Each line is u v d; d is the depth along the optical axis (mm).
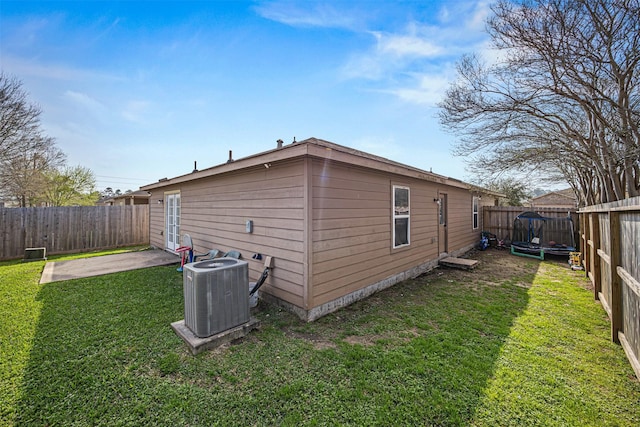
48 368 2537
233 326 3238
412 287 5520
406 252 6125
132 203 15758
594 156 6141
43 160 16516
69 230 9461
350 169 4527
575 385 2398
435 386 2369
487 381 2434
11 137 13023
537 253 8992
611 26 4289
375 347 3061
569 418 2014
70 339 3080
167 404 2115
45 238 9023
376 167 4719
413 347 3043
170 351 2879
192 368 2598
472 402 2164
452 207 8664
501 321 3781
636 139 5051
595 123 5887
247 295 3389
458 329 3529
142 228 11055
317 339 3254
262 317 3893
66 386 2297
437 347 3039
